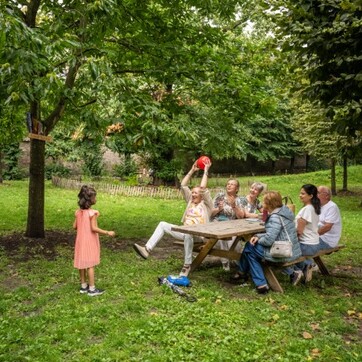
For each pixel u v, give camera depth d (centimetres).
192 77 928
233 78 970
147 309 525
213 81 968
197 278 674
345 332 488
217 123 993
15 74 613
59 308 525
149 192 2048
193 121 972
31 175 939
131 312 517
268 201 614
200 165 737
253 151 3562
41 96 631
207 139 979
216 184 2800
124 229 1137
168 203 1816
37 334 458
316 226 655
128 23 952
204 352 414
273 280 619
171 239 1029
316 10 566
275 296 592
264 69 1008
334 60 550
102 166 2970
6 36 542
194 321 486
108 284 625
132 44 958
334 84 582
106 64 675
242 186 2644
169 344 429
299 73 658
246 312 525
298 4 567
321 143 1984
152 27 989
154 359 396
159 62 941
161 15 1005
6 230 1044
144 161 2433
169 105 987
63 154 2798
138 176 2652
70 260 772
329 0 553
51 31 706
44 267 719
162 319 486
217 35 1005
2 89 636
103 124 745
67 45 636
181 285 623
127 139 798
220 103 980
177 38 1004
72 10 733
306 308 557
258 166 4088
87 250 578
